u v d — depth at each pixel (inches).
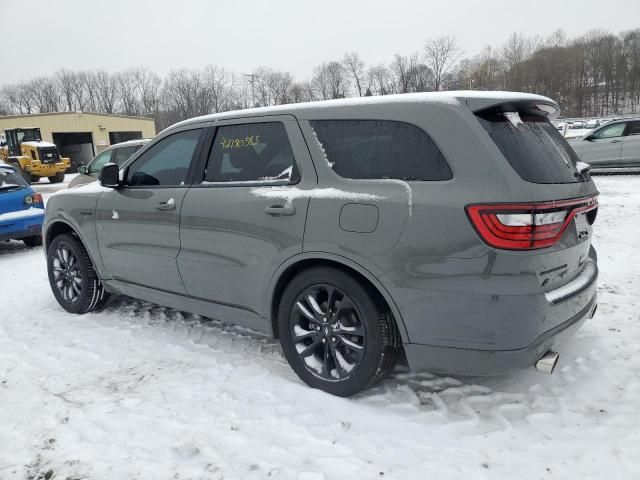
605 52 3297.2
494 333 93.4
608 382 116.0
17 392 123.4
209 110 2896.2
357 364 109.3
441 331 98.0
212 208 130.1
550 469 88.7
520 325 92.2
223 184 131.3
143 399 117.5
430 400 112.8
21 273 255.8
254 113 130.3
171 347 147.0
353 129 111.2
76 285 179.6
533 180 93.1
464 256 93.0
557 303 96.1
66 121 1537.9
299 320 119.1
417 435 100.0
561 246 97.9
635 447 93.0
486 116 98.8
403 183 100.9
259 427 104.6
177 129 147.9
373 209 102.6
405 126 103.7
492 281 91.5
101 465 94.7
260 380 124.0
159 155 151.1
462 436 99.3
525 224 90.0
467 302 93.9
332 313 112.8
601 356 127.8
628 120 501.0
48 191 817.5
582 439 96.6
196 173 139.0
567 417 103.9
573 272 106.7
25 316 181.8
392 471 89.8
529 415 104.8
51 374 132.7
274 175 122.2
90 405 115.6
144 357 141.1
